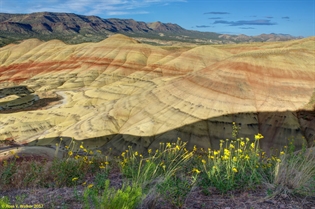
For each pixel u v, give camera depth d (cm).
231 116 3347
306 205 394
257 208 392
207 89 3775
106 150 3428
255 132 3191
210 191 462
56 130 4350
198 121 3347
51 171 593
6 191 513
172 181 468
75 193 448
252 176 467
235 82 3747
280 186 442
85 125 3953
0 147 2831
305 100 3400
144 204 405
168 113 3622
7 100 6638
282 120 3209
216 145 3153
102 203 348
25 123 4516
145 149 3241
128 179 513
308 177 445
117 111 4134
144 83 6194
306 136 3044
